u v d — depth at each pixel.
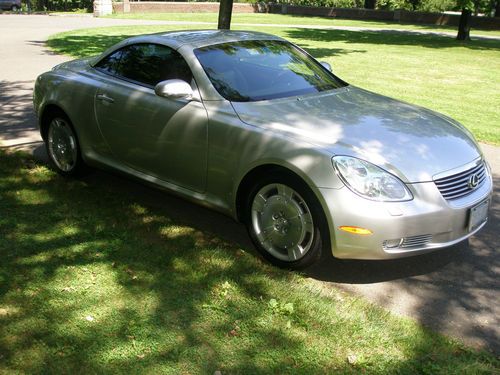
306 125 4.06
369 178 3.62
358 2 46.94
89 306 3.44
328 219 3.66
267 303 3.55
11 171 5.80
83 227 4.57
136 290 3.65
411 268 4.22
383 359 3.07
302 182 3.79
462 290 3.94
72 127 5.53
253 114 4.21
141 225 4.67
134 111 4.84
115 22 29.84
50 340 3.11
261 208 4.11
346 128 4.06
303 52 5.56
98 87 5.20
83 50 16.25
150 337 3.17
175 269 3.95
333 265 4.21
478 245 4.66
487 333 3.44
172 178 4.71
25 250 4.12
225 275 3.89
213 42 4.95
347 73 14.20
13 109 8.73
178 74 4.68
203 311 3.45
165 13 40.12
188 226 4.71
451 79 13.84
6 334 3.14
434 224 3.71
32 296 3.52
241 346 3.13
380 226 3.57
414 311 3.66
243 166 4.07
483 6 25.66
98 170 5.95
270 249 4.10
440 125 4.45
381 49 20.45
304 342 3.18
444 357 3.11
